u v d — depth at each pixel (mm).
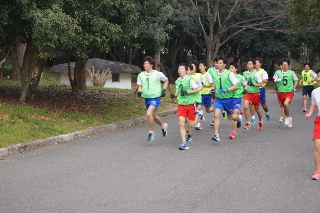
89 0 11312
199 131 11719
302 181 6625
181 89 9289
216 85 9922
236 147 9359
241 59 41625
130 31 12375
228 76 9742
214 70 9906
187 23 33250
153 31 13602
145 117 14133
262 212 5199
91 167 7414
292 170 7336
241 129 12102
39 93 16250
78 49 11273
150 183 6418
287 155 8555
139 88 9711
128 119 13219
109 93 20109
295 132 11562
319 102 6652
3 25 11547
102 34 11688
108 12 11695
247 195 5871
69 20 10562
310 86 16875
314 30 26375
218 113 9781
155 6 13258
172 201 5578
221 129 12086
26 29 12164
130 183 6410
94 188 6137
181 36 36438
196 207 5348
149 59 9562
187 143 9836
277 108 18297
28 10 10711
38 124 10344
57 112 12156
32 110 11438
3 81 21328
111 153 8648
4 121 9914
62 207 5316
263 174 7031
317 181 6629
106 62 30094
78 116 12102
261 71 12328
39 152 8664
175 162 7852
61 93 17172
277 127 12500
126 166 7508
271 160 8094
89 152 8734
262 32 37688
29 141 9047
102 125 11750
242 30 34344
